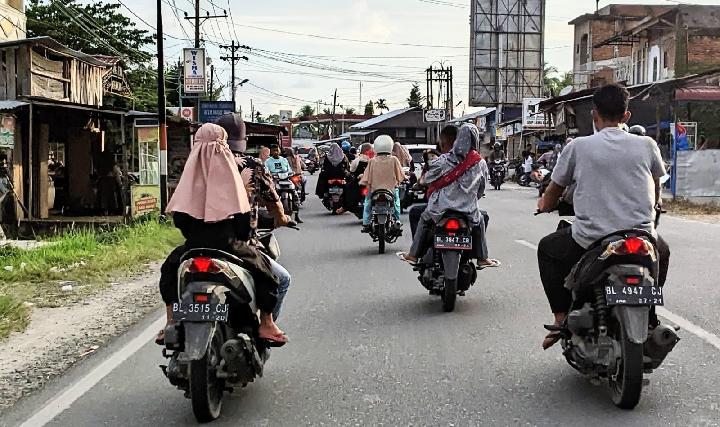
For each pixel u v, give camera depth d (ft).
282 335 17.57
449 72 221.66
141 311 28.35
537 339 22.38
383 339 22.79
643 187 16.39
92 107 61.98
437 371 19.39
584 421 15.61
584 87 160.56
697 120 95.96
